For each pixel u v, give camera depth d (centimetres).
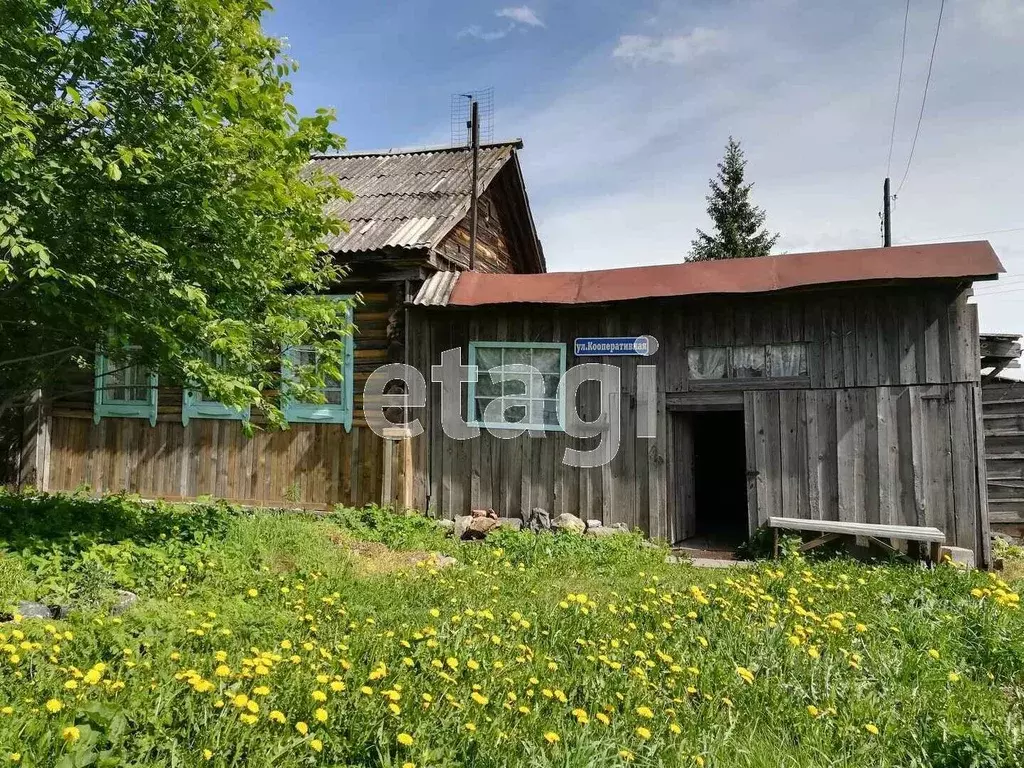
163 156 538
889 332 784
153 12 539
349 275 943
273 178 568
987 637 449
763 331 828
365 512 867
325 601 468
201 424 979
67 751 244
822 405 804
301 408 939
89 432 1018
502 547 768
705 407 849
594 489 877
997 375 999
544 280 901
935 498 756
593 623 456
